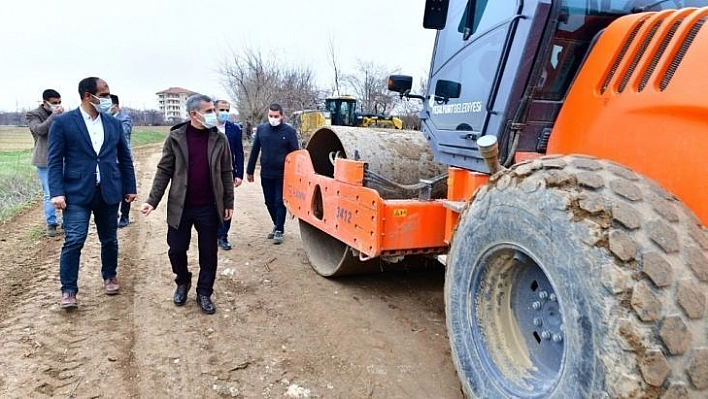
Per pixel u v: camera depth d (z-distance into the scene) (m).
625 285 1.71
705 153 1.95
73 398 2.88
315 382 3.12
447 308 2.73
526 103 2.82
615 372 1.69
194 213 4.10
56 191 3.88
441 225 3.63
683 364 1.64
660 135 2.12
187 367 3.26
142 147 31.64
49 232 6.50
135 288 4.66
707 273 1.75
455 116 3.48
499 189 2.34
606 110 2.38
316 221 4.81
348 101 18.66
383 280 5.03
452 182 3.40
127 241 6.32
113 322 3.89
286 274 5.18
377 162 4.49
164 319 3.98
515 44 2.83
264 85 26.73
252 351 3.49
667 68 2.14
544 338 2.25
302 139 17.59
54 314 4.00
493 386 2.35
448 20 3.63
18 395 2.88
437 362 3.38
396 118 17.97
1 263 5.30
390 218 3.56
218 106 5.91
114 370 3.20
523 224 2.14
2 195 9.55
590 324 1.78
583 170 2.06
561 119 2.66
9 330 3.70
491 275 2.47
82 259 5.42
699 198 1.97
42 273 4.97
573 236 1.89
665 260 1.74
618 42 2.40
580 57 2.80
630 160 2.24
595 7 2.75
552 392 2.00
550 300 2.22
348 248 4.62
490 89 3.03
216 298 4.46
